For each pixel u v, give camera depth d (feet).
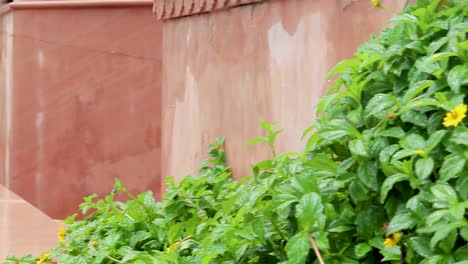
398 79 8.97
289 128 12.39
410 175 7.55
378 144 8.10
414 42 8.92
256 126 13.16
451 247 7.07
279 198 8.07
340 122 8.34
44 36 21.31
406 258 7.45
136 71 20.84
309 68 11.98
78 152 21.12
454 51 8.32
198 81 14.80
